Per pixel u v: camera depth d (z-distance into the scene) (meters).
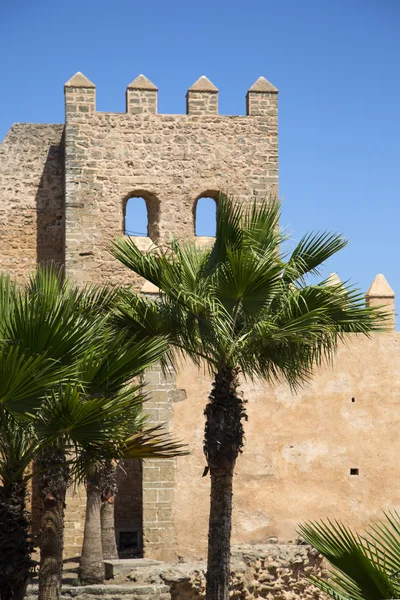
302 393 22.62
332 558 10.54
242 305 14.49
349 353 23.00
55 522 14.28
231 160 28.52
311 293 14.34
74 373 11.72
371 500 22.58
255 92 28.80
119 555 24.72
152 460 21.58
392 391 23.11
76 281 27.45
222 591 14.59
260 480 22.12
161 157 28.25
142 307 14.68
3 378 10.99
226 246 14.88
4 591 12.52
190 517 21.58
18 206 29.47
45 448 13.31
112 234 27.89
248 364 14.84
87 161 27.91
